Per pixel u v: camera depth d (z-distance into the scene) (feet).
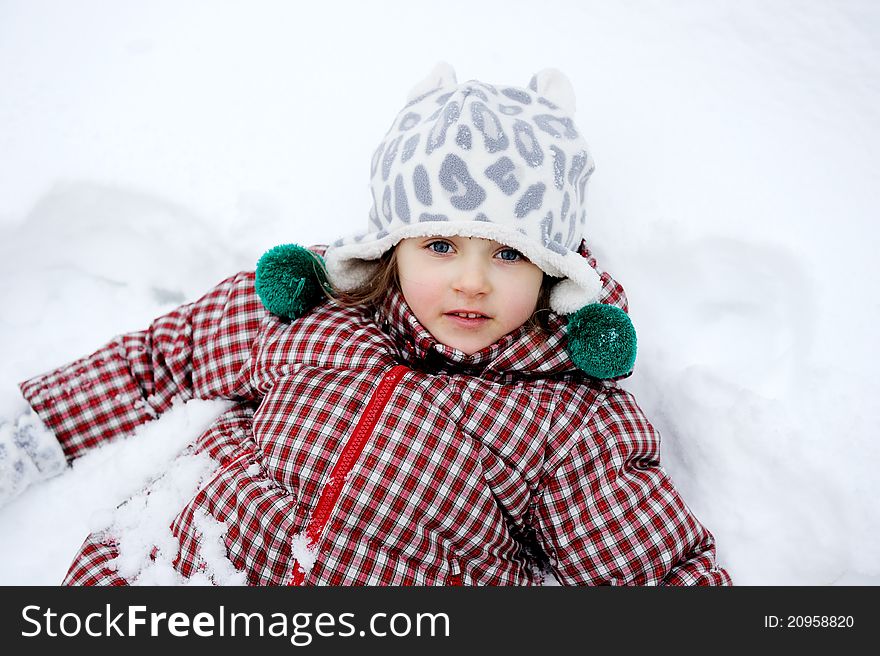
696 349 4.21
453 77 3.57
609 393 3.65
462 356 3.47
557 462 3.37
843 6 5.40
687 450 3.95
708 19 5.41
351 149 4.79
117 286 4.66
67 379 3.83
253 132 4.86
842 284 4.20
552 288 3.46
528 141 3.13
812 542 3.59
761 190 4.55
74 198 4.63
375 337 3.61
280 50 5.28
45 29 5.38
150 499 3.58
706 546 3.42
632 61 5.18
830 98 4.99
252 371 3.76
